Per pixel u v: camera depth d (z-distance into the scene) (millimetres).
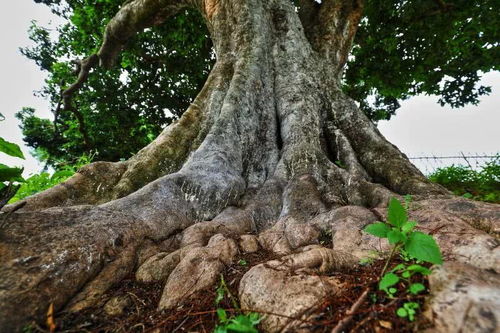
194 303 1506
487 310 939
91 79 13047
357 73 12625
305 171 3477
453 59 10977
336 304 1238
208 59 13352
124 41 10664
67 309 1464
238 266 1868
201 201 2918
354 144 4473
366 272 1512
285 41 6039
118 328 1390
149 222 2271
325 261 1566
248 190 3561
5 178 1635
